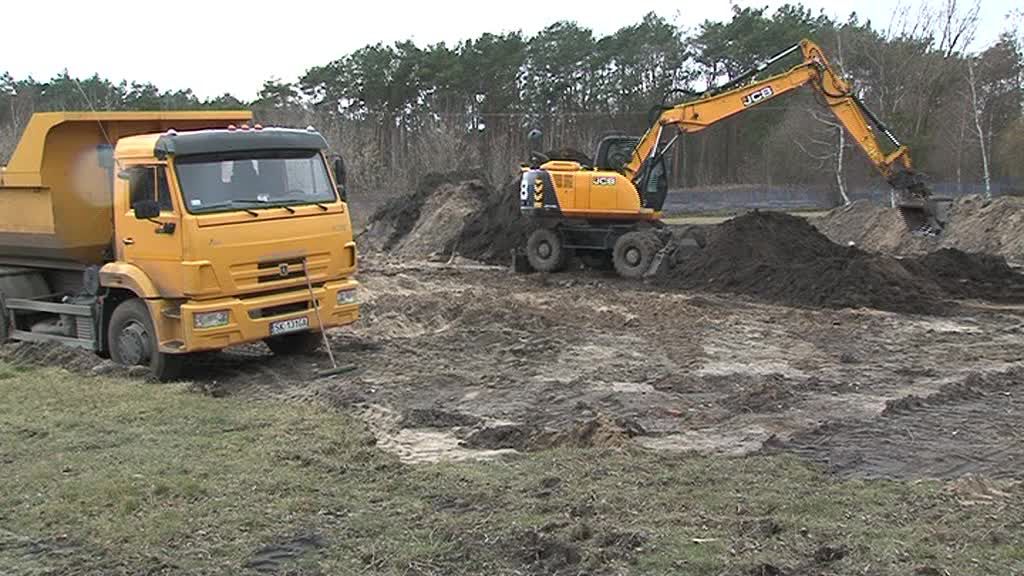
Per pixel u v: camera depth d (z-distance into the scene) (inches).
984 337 558.9
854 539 234.4
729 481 285.9
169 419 368.5
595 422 347.6
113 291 470.0
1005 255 930.7
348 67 2138.3
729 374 460.8
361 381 443.2
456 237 1033.5
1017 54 1786.4
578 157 944.9
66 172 477.4
